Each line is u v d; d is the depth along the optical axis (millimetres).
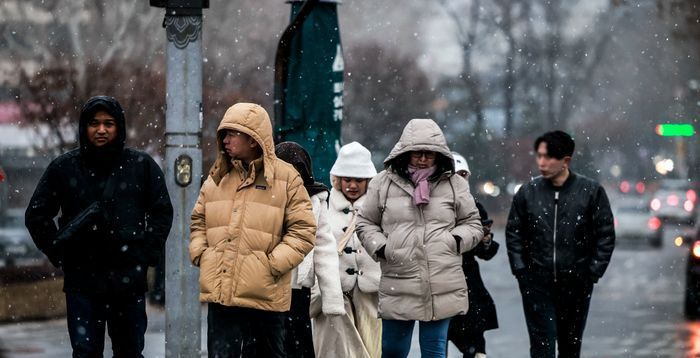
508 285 53844
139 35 62281
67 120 57125
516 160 147750
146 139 57062
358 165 22188
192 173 20938
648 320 38625
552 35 140000
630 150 162125
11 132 92812
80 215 18625
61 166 19109
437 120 147500
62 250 18797
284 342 19344
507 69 141500
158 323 37312
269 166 18203
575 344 24141
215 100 71812
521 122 148000
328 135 27312
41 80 56875
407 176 20453
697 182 147375
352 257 22078
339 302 20531
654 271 63938
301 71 27328
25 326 37062
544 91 144500
